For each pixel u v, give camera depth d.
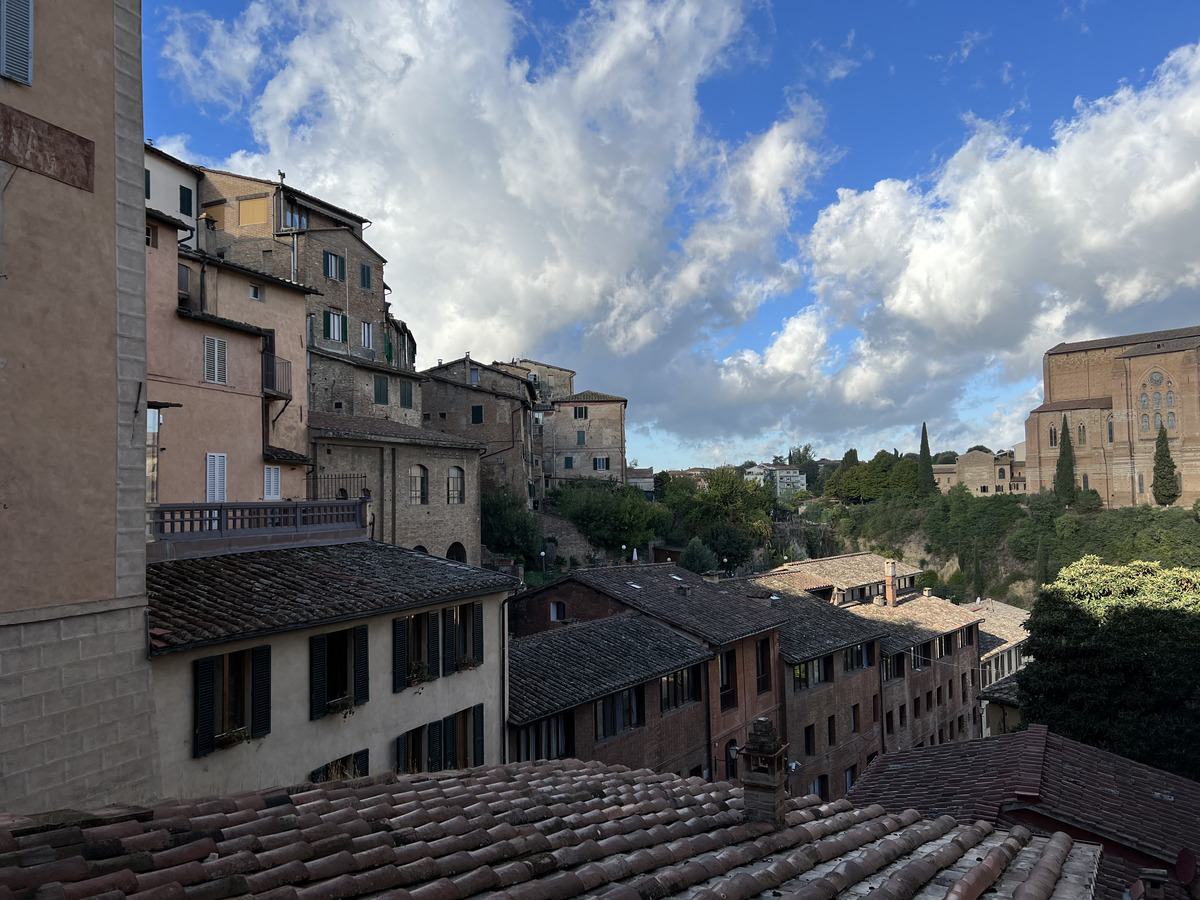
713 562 62.31
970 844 8.51
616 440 84.25
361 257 50.50
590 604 30.11
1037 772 14.58
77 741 9.73
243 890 5.13
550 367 94.38
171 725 11.73
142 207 10.90
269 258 44.56
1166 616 27.78
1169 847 12.84
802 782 31.94
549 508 67.38
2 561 8.94
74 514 9.81
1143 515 91.50
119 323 10.48
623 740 23.44
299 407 31.27
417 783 9.43
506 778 10.52
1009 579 98.81
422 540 37.84
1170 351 104.00
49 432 9.51
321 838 6.41
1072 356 119.06
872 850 7.52
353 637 15.30
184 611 12.73
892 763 18.31
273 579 15.38
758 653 31.12
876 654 38.38
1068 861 8.38
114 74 10.58
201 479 24.36
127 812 6.43
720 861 6.76
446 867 6.06
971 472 127.12
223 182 45.75
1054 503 102.06
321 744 14.53
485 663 19.22
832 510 124.81
